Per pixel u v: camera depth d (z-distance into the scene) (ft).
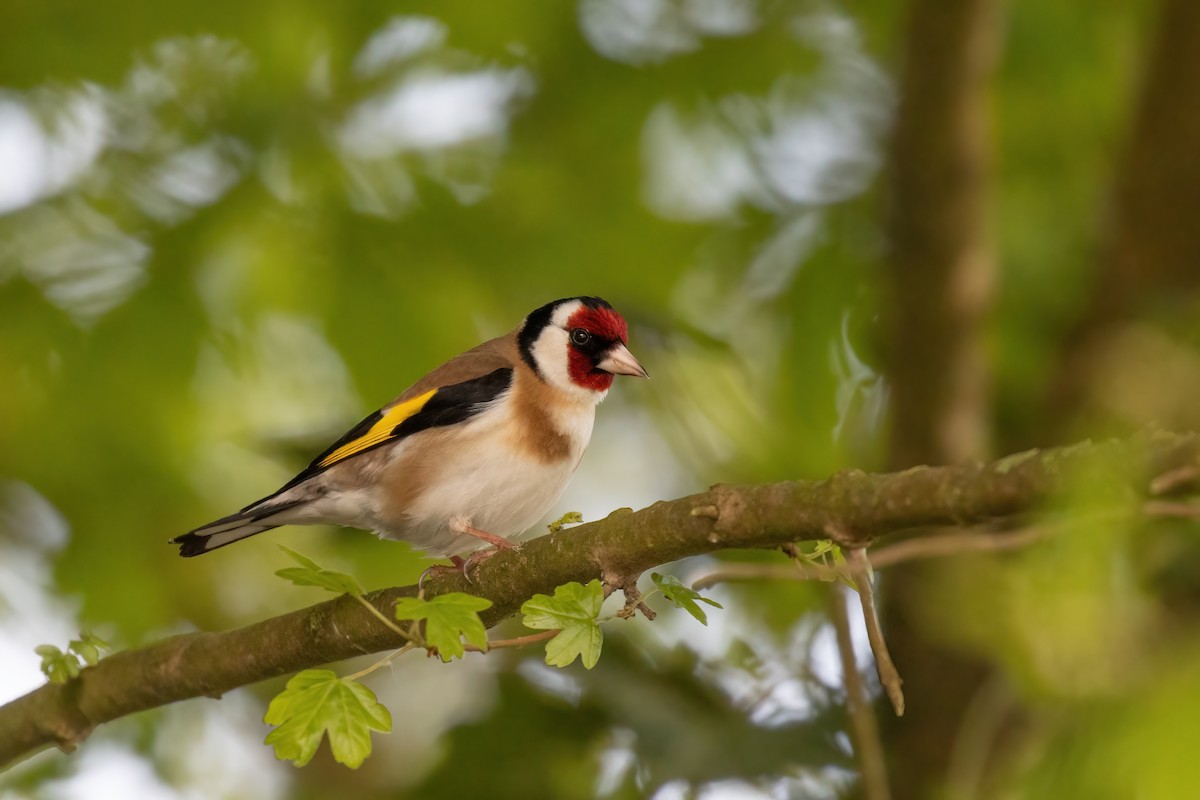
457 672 41.24
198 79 38.06
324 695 17.33
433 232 36.96
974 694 28.17
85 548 36.91
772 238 39.14
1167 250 29.71
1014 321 35.96
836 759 27.12
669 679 29.50
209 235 35.86
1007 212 37.09
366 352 35.42
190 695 23.58
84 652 22.62
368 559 36.63
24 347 35.19
